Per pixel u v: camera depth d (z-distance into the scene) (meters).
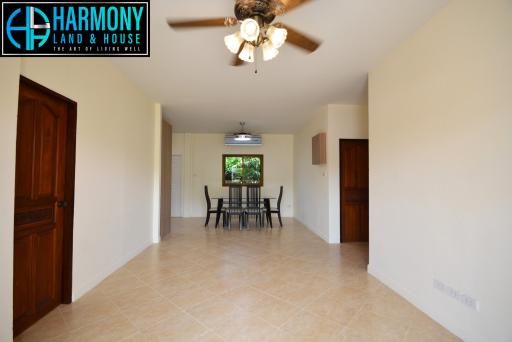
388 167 2.61
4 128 1.43
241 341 1.73
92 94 2.46
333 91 3.67
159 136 4.29
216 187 7.48
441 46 1.92
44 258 2.02
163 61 2.69
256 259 3.49
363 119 4.41
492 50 1.55
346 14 1.93
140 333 1.81
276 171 7.62
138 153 3.61
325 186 4.56
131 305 2.21
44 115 1.99
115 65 2.80
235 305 2.22
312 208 5.46
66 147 2.20
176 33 2.15
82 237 2.36
